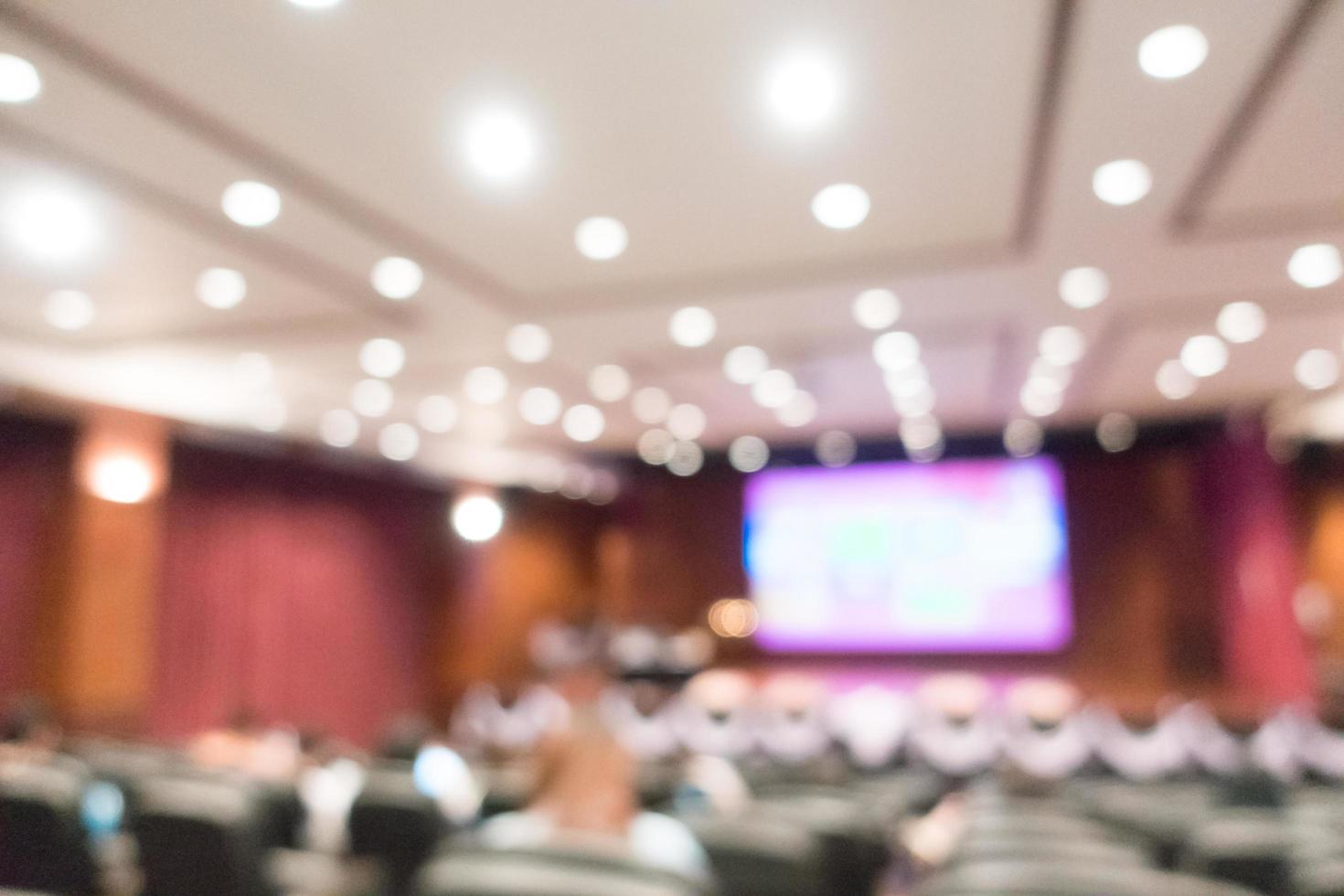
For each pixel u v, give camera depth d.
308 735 5.89
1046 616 12.05
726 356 7.48
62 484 7.80
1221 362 7.95
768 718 9.76
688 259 5.32
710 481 14.29
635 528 14.74
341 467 11.34
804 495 13.25
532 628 14.12
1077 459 12.55
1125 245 5.11
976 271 5.52
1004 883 1.64
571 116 3.75
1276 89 3.50
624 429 11.23
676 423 10.90
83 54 3.30
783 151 4.05
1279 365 8.05
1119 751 8.71
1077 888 1.61
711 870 2.67
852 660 12.80
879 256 5.28
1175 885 1.61
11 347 6.93
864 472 12.98
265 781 3.73
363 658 11.44
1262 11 3.05
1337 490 11.08
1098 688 11.22
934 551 12.54
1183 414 10.55
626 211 4.68
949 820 4.52
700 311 6.27
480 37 3.22
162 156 4.06
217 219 4.72
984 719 9.52
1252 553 9.99
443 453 12.21
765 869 2.63
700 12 3.09
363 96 3.59
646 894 1.15
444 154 4.06
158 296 5.88
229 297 5.91
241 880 2.83
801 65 3.39
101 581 7.85
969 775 8.84
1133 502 12.26
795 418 10.66
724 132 3.88
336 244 5.05
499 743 8.98
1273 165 4.14
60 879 3.21
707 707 9.91
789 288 5.80
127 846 3.68
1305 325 6.70
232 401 8.84
